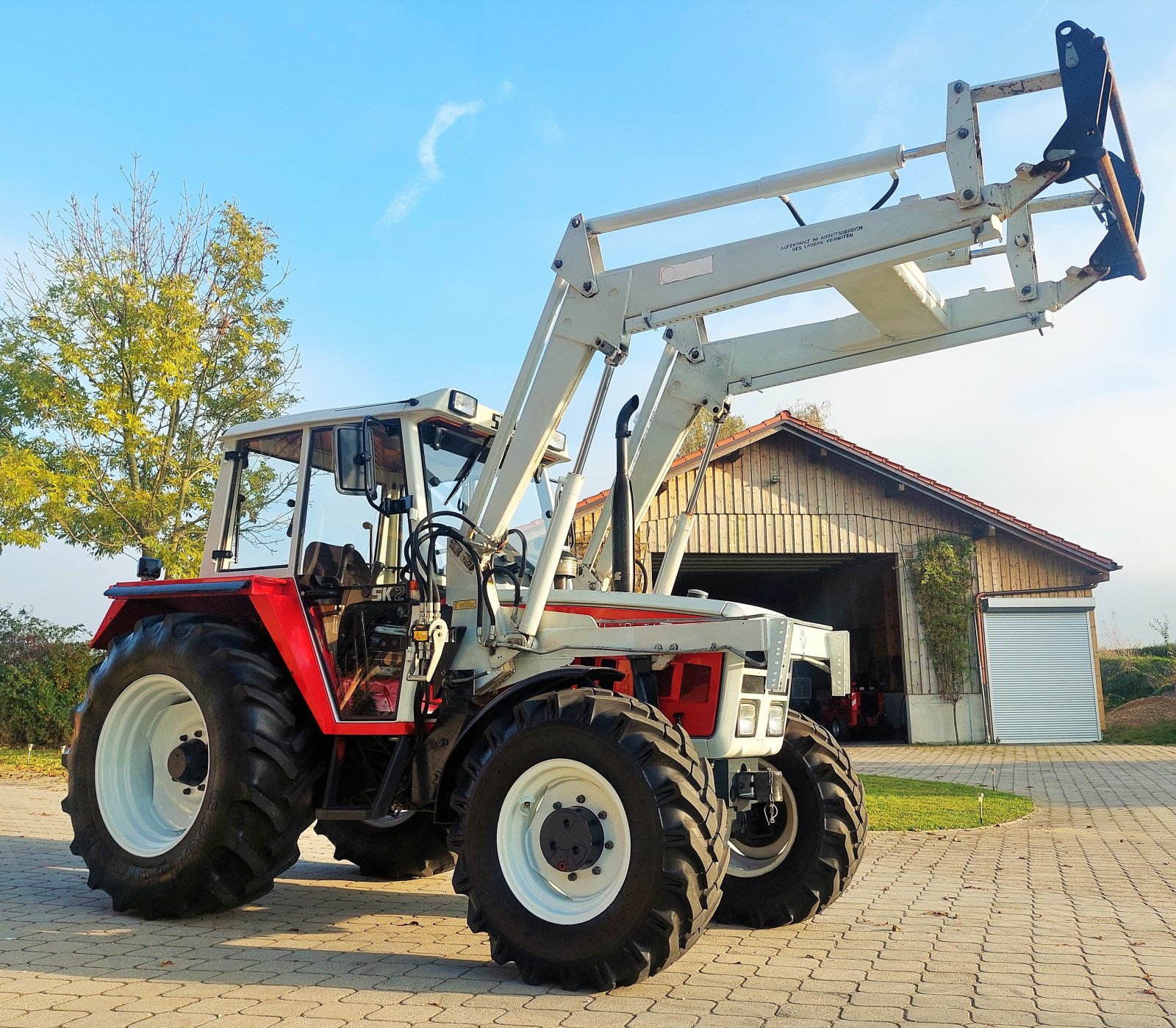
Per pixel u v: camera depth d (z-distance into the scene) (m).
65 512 13.05
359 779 5.01
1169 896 5.81
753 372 5.61
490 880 3.91
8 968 3.86
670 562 5.64
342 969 3.93
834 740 5.21
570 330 4.65
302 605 5.02
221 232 14.90
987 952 4.36
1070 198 4.72
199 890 4.71
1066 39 3.97
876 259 4.23
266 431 5.48
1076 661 20.53
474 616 4.68
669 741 3.83
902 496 20.59
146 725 5.21
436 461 5.09
